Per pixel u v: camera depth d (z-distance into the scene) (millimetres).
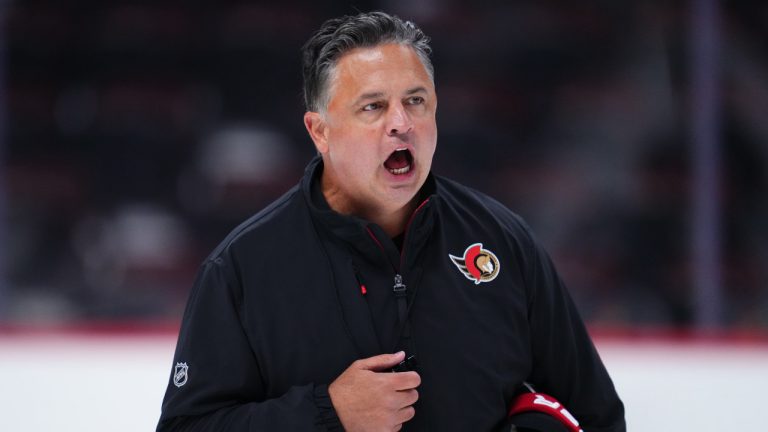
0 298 22719
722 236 22891
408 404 5812
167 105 25781
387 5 26500
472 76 26484
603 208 24438
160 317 23281
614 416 7086
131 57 26172
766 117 23234
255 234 6445
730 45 23234
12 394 11500
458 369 6246
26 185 24766
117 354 13477
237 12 26516
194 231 24719
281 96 26141
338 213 6227
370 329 6195
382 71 6059
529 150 25844
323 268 6316
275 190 25031
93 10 26266
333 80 6188
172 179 25312
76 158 25312
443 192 6867
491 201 7180
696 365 12703
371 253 6305
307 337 6188
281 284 6281
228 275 6324
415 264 6418
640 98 24812
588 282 23453
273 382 6215
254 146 25375
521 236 6875
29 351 13711
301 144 25844
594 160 25062
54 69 25875
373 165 6133
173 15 26406
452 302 6379
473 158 25578
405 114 6047
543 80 26359
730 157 23281
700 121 22344
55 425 10500
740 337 14844
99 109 25641
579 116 25734
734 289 22141
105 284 23734
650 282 23172
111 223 24688
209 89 26094
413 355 6219
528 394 6520
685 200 23469
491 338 6375
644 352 13555
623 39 25672
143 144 25422
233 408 6102
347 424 5805
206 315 6289
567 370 6945
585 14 26312
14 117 25297
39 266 23875
